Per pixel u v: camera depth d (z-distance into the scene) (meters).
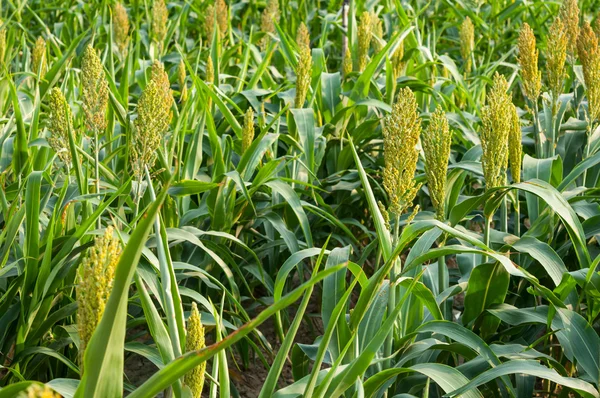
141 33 7.00
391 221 3.59
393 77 5.01
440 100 5.34
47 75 4.41
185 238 2.95
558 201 2.50
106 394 1.35
